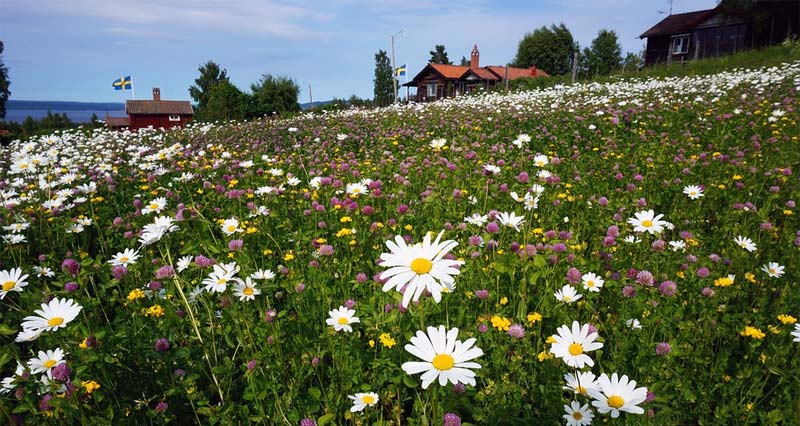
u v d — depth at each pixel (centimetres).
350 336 259
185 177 581
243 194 489
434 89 5594
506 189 482
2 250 411
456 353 145
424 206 471
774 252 377
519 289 277
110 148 1177
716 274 321
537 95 1889
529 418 201
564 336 184
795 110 906
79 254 403
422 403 221
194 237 333
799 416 209
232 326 254
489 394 224
